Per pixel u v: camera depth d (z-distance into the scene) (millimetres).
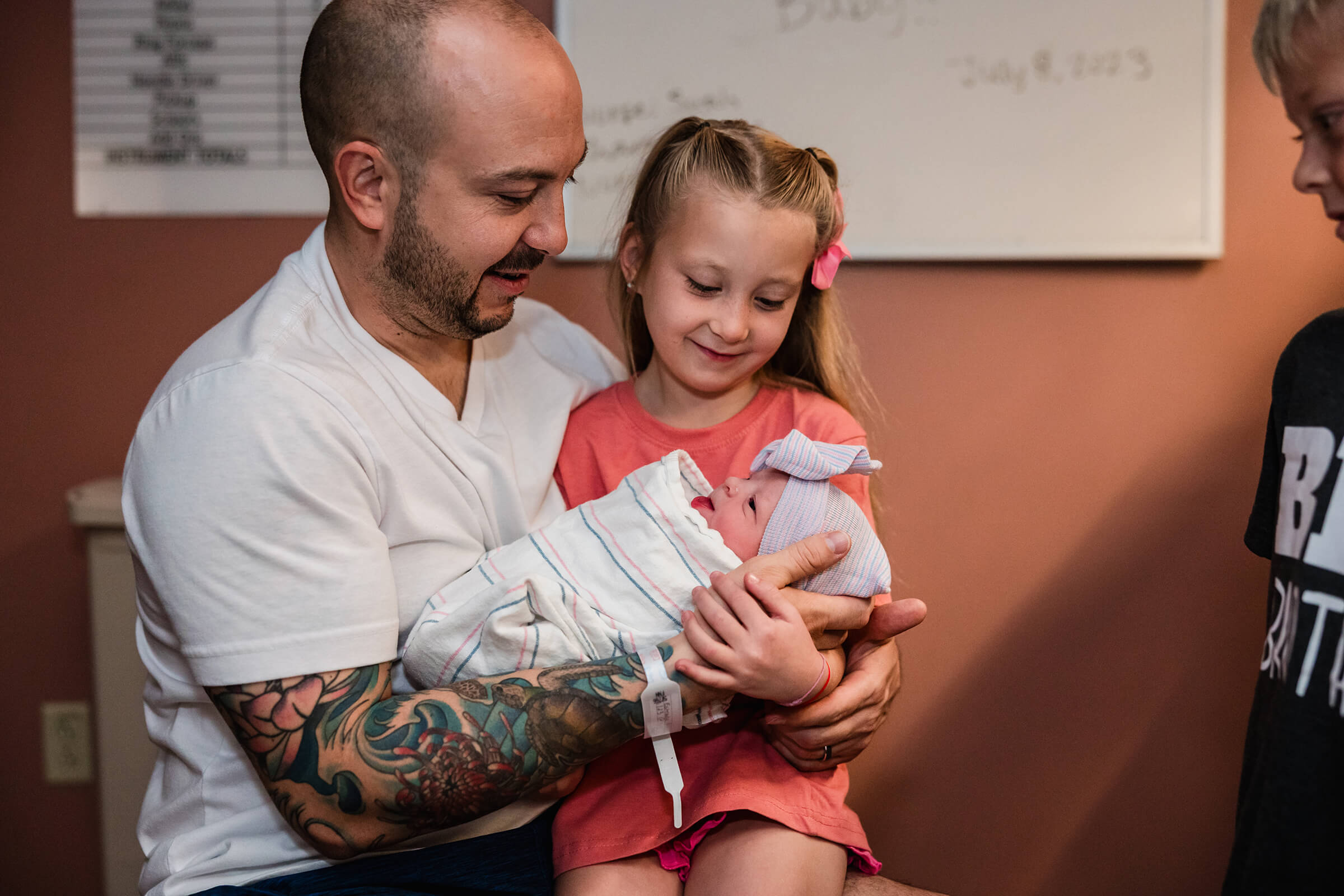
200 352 934
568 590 964
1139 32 1545
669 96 1589
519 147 902
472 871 997
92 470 1660
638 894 989
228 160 1611
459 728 867
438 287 958
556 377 1207
